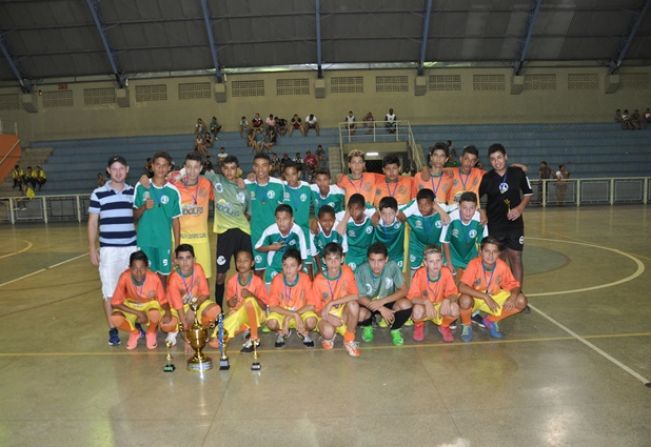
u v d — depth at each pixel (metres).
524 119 24.98
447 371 4.04
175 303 4.73
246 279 4.77
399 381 3.86
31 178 21.77
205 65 23.59
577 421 3.18
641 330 4.94
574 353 4.36
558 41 23.23
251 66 23.77
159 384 3.91
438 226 5.56
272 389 3.77
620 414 3.26
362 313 4.77
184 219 5.50
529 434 3.04
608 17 22.42
